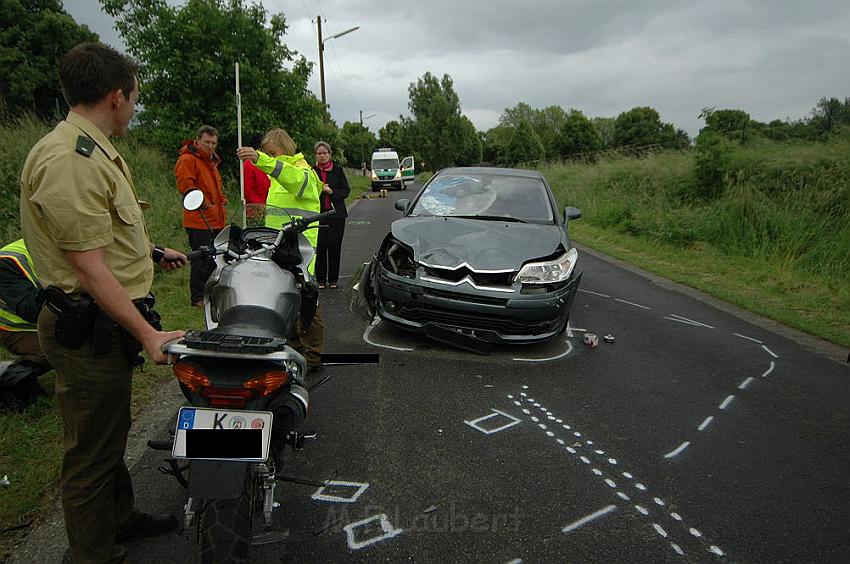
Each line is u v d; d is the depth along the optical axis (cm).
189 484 198
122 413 220
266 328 249
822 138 1404
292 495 295
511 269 495
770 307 744
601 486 314
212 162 618
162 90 1409
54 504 279
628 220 1402
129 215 212
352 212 1766
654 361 520
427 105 6400
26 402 359
